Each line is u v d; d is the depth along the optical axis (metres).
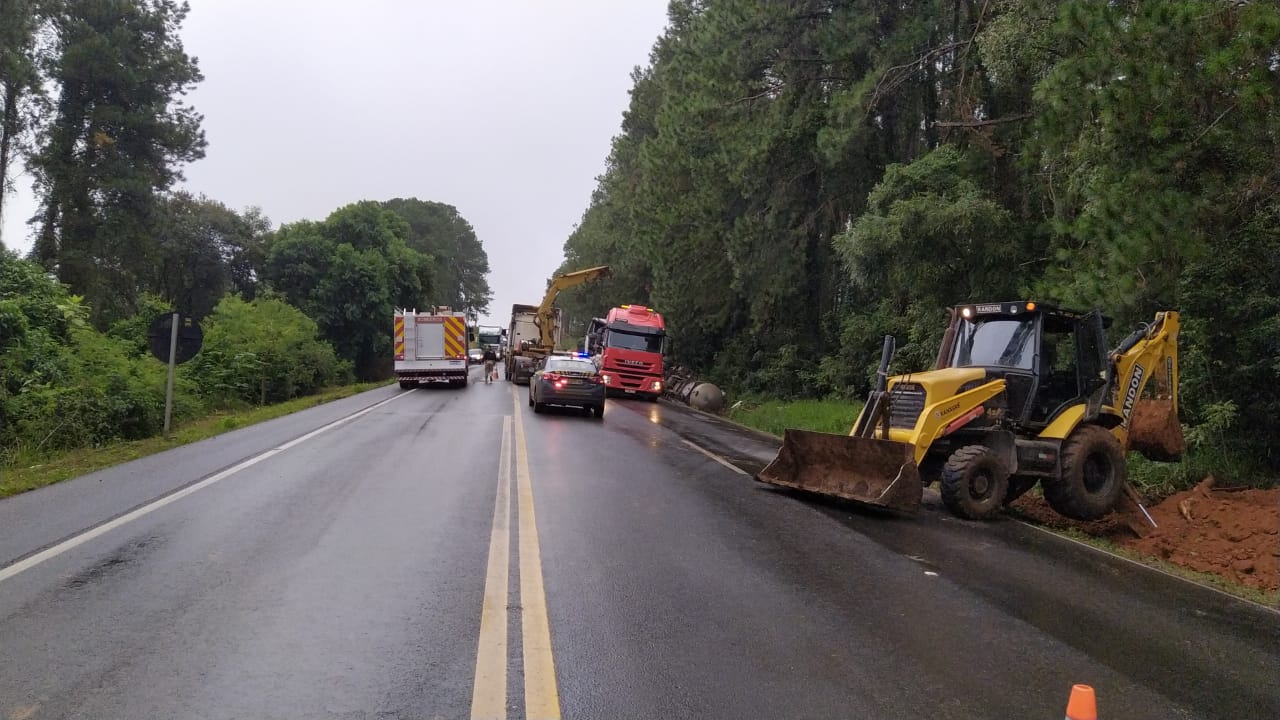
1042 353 10.81
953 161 20.16
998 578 7.31
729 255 30.05
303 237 54.09
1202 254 10.49
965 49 21.27
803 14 26.02
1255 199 11.27
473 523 8.45
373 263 55.00
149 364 21.53
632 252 46.25
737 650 5.16
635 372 32.94
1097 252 11.34
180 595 5.93
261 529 8.04
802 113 26.22
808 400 29.33
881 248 19.59
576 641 5.21
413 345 36.12
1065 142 12.16
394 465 12.35
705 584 6.58
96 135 38.59
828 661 5.05
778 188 28.58
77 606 5.66
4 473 11.96
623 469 12.66
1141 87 10.15
